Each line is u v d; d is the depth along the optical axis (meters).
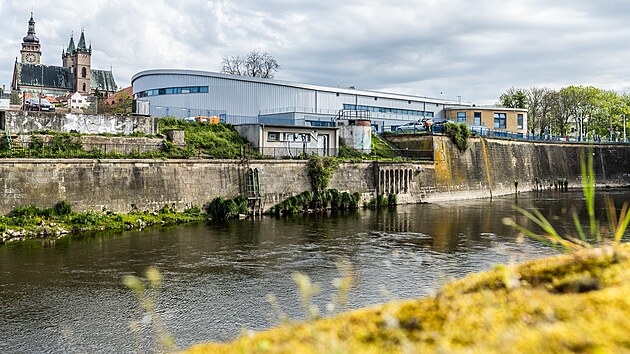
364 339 6.47
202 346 7.36
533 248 31.73
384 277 25.02
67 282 24.25
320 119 77.06
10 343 17.39
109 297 22.14
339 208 54.03
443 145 68.31
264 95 77.50
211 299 21.98
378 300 21.23
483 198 69.50
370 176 58.50
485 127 88.81
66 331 18.42
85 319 19.59
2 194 36.12
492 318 6.50
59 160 38.66
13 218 35.84
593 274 7.52
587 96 116.81
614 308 6.23
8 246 31.83
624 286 6.88
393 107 89.69
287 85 78.69
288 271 26.50
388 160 60.91
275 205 49.97
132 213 41.75
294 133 60.03
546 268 8.06
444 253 30.70
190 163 45.66
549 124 119.50
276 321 19.28
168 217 42.84
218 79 76.06
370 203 57.41
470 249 31.88
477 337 6.04
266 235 36.94
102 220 39.09
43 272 25.86
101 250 31.02
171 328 18.75
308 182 53.19
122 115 50.44
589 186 8.35
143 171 42.91
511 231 38.84
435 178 65.75
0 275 25.23
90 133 48.56
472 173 71.62
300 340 6.63
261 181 49.78
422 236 36.81
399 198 60.44
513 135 87.50
